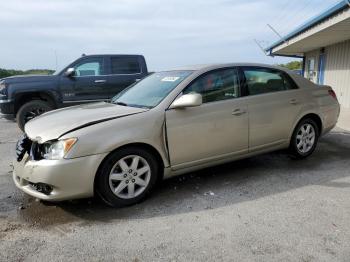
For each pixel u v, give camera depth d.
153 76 5.09
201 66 4.58
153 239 3.11
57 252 2.93
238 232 3.19
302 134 5.36
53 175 3.39
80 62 9.43
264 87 4.87
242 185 4.41
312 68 18.45
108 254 2.89
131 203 3.83
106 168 3.63
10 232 3.29
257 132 4.70
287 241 3.01
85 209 3.78
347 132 7.84
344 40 13.66
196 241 3.05
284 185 4.38
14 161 3.89
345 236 3.07
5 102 8.85
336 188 4.25
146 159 3.88
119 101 4.71
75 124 3.66
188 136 4.10
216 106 4.31
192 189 4.31
